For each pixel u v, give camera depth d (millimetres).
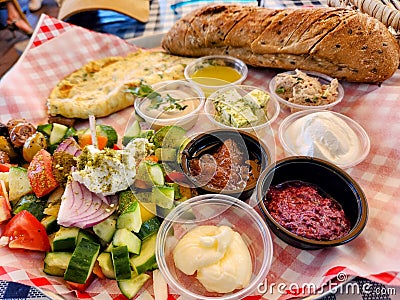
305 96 278
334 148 234
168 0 452
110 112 297
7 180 226
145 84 296
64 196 201
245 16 313
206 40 325
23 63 321
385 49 275
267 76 324
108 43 356
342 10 293
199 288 181
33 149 242
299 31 289
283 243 205
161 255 190
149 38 374
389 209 209
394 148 240
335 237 192
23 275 185
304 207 205
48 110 295
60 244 193
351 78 288
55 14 523
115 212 203
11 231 199
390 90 272
